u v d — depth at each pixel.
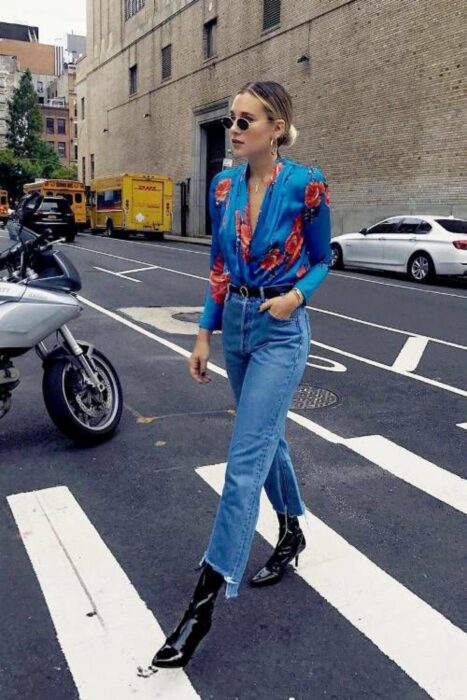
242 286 2.69
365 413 5.93
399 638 2.82
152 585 3.21
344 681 2.56
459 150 20.03
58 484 4.34
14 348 4.55
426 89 21.00
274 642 2.79
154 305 11.91
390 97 22.47
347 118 24.50
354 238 18.86
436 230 16.72
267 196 2.59
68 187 36.75
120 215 32.62
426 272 16.70
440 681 2.56
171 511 3.99
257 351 2.71
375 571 3.34
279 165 2.60
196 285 14.80
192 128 36.25
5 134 106.25
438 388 6.84
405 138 21.97
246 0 30.25
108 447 4.98
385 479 4.50
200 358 2.96
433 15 20.53
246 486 2.60
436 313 11.84
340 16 24.45
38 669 2.61
